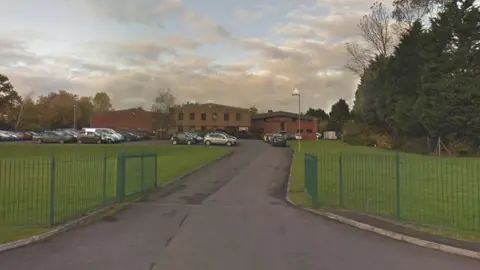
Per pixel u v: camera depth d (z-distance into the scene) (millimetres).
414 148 43594
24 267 7703
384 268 7773
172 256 8516
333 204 15852
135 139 73438
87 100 121125
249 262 8102
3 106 89875
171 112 94812
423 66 44344
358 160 29719
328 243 9812
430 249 9227
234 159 36875
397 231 10688
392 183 20641
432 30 44000
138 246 9391
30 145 55031
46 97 116000
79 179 19578
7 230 10617
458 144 39656
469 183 20047
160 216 13547
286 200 17359
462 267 7855
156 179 21250
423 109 42281
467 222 12164
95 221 12492
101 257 8414
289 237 10484
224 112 94250
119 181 16203
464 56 41250
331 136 99875
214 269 7609
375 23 62750
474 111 39656
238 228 11641
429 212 13859
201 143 62125
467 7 42281
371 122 59469
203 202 16828
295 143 62656
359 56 64938
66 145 55906
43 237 10094
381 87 55688
